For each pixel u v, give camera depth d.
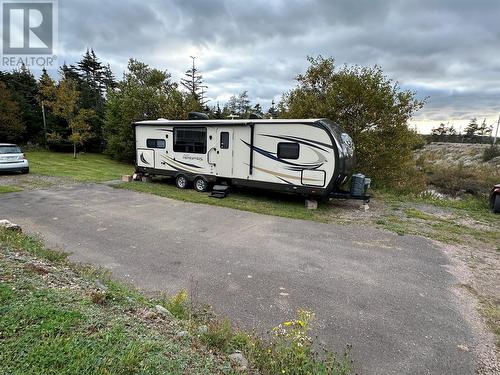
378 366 2.98
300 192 9.59
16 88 29.48
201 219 8.12
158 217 8.19
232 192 12.07
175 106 20.95
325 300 4.17
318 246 6.27
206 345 2.77
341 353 3.14
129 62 25.91
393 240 6.75
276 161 9.87
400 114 13.97
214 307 3.92
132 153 21.75
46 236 6.43
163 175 12.83
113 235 6.63
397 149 14.10
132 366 2.11
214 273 4.90
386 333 3.50
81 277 3.88
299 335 2.75
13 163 14.09
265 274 4.91
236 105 43.38
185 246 6.07
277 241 6.50
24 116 25.59
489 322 3.78
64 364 2.03
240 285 4.52
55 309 2.67
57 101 21.19
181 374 2.16
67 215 8.08
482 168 30.02
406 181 15.13
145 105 21.61
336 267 5.26
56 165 18.28
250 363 2.64
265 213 8.90
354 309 3.97
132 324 2.77
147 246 6.02
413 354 3.16
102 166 19.27
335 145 8.84
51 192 11.00
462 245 6.59
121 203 9.66
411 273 5.11
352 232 7.27
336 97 14.20
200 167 11.62
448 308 4.07
